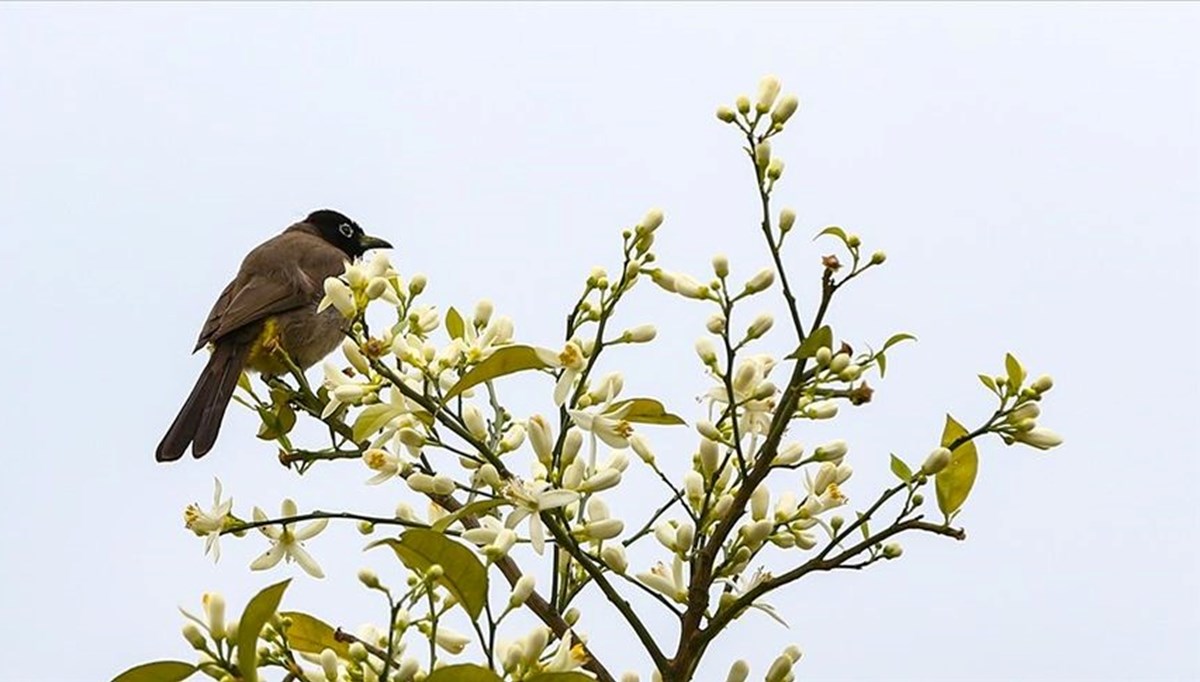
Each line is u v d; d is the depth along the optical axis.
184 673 6.93
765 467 8.01
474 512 8.08
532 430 8.15
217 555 8.41
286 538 8.72
